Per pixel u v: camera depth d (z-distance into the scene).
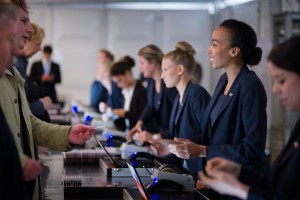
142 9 11.78
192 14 11.76
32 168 2.18
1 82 2.35
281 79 1.78
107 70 7.71
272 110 9.73
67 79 11.89
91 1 11.70
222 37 2.81
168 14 11.77
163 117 4.47
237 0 10.44
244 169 2.00
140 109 5.12
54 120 6.01
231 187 1.77
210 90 11.77
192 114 3.55
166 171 2.69
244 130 2.76
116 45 11.85
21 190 1.98
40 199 2.63
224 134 2.81
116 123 5.32
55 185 2.95
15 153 1.97
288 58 1.74
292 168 1.77
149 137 3.95
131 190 2.66
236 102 2.77
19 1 2.52
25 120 2.53
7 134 1.95
